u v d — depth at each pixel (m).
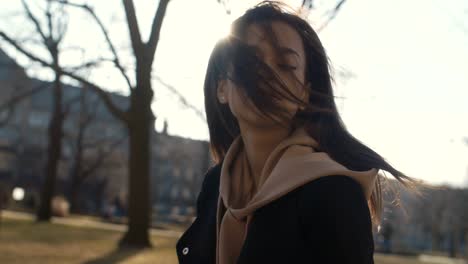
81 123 39.72
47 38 18.62
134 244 14.87
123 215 51.69
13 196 57.88
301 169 1.17
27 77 28.58
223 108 1.63
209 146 1.78
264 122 1.26
